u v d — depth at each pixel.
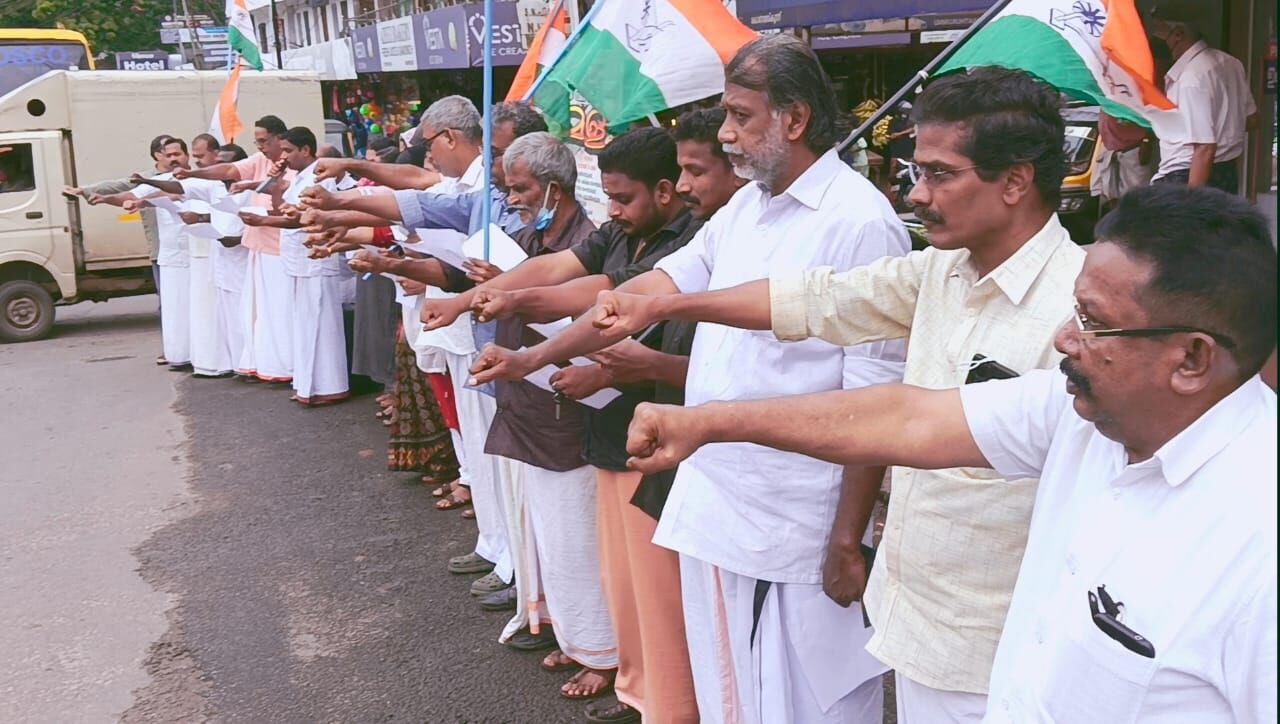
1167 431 1.32
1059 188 1.86
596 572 3.62
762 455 2.49
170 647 4.21
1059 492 1.49
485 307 2.72
